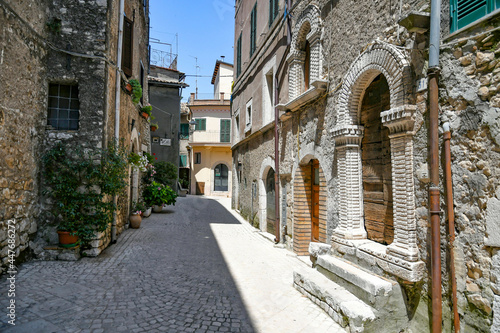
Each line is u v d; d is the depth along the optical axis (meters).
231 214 14.09
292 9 7.18
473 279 2.76
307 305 4.14
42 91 5.66
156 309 3.80
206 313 3.80
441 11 3.14
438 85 3.14
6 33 4.50
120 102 7.20
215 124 26.09
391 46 3.72
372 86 4.53
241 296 4.42
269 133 9.21
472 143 2.80
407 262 3.31
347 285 3.99
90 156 5.76
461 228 2.89
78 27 5.96
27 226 5.16
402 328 3.47
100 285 4.41
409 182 3.46
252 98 11.37
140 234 8.15
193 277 5.12
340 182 4.84
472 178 2.80
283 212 7.93
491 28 2.68
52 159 5.64
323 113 5.72
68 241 5.45
